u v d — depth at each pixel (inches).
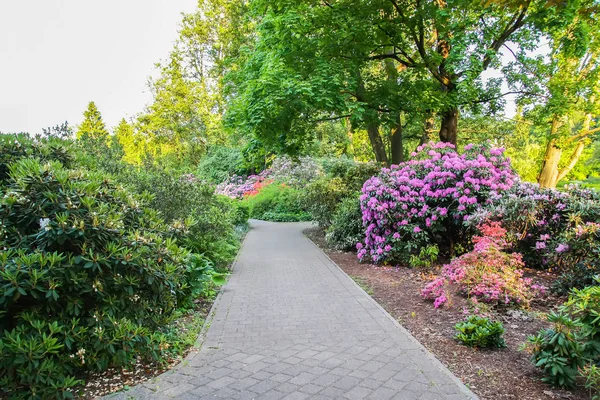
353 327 179.5
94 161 234.8
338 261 351.6
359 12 418.9
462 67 422.3
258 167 585.3
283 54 419.2
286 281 277.9
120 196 166.4
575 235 204.1
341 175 574.6
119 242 138.8
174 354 151.0
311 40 413.7
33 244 132.8
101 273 131.6
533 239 263.3
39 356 109.9
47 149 190.9
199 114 1166.3
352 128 455.2
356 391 120.3
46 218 131.6
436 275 265.4
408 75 470.3
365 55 441.7
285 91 373.4
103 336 128.2
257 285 268.2
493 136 682.2
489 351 147.5
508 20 467.5
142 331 135.9
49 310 123.7
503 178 297.7
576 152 782.5
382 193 310.0
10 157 179.5
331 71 390.3
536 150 951.6
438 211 294.0
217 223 308.8
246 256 387.5
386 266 310.3
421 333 169.0
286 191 821.9
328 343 161.3
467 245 298.8
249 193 891.4
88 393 122.1
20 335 115.5
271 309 212.4
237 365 142.2
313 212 542.9
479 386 121.3
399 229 306.0
